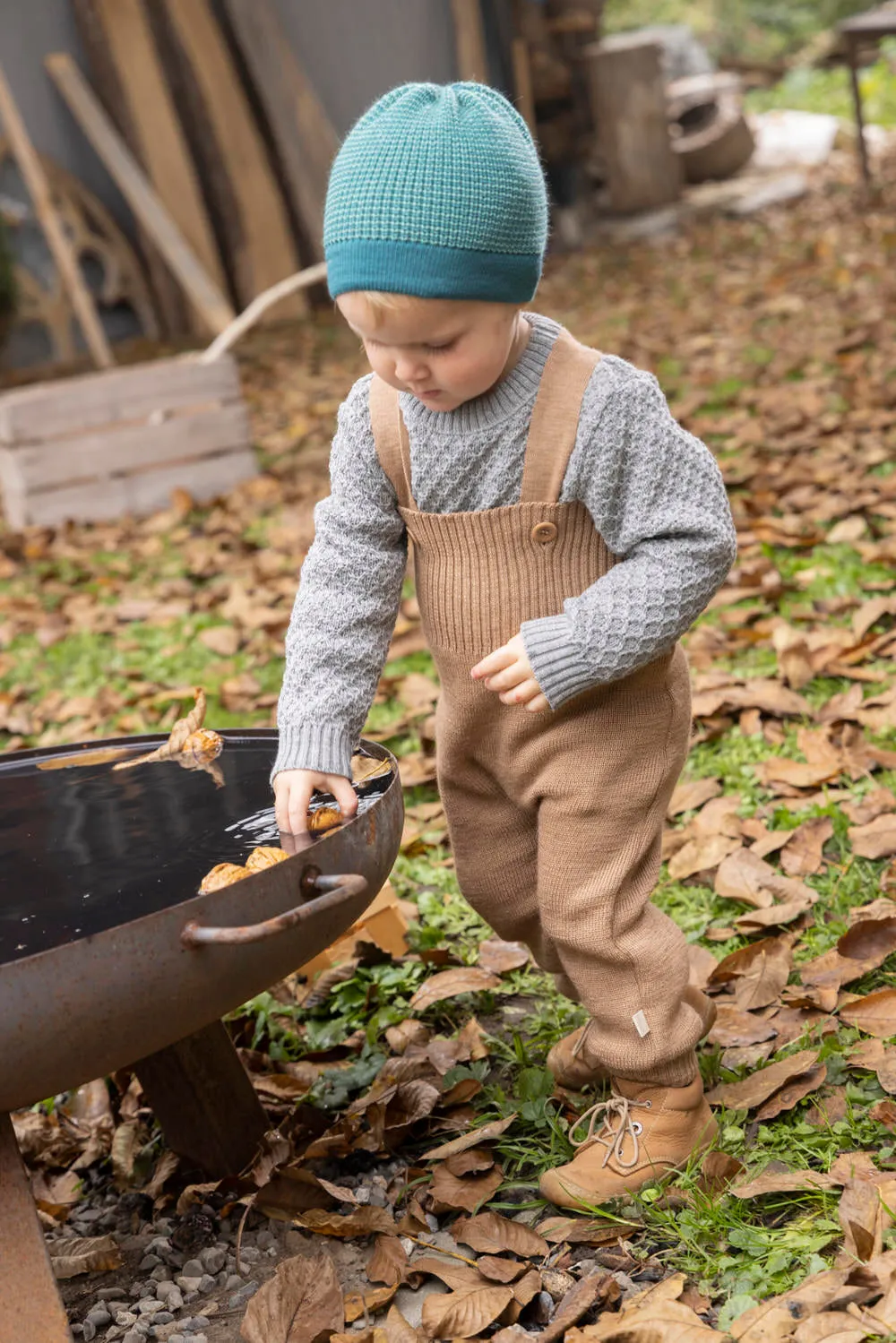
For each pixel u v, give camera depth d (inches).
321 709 71.4
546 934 76.8
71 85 315.6
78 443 229.9
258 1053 92.9
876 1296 60.9
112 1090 93.4
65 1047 57.0
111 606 188.2
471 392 66.9
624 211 418.6
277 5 366.0
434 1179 76.0
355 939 102.6
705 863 102.9
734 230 390.0
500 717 73.0
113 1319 71.6
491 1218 71.8
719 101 449.1
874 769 111.9
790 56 717.9
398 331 64.5
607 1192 72.3
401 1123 81.9
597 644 66.1
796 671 126.3
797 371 239.1
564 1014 90.6
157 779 80.4
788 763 112.2
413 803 124.6
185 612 179.3
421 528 72.2
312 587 74.1
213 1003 61.1
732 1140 74.7
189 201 362.0
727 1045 83.3
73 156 354.0
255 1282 72.6
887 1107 73.6
